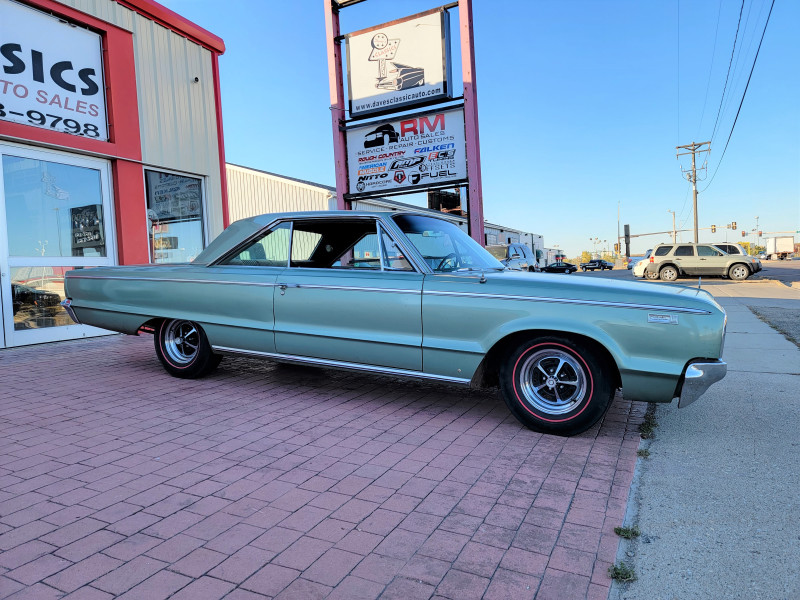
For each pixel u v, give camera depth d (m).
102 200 8.07
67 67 7.50
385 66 9.25
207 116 9.99
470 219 8.77
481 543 2.40
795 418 4.16
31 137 6.95
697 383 3.34
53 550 2.33
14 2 6.82
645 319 3.44
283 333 4.60
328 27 9.61
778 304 12.32
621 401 4.69
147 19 8.69
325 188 23.98
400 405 4.48
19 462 3.28
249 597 2.02
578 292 3.62
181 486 2.96
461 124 8.73
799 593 2.05
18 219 6.97
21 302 7.05
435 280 4.04
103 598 2.01
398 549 2.35
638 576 2.17
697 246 24.11
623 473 3.13
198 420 4.09
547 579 2.14
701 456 3.41
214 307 4.93
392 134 9.27
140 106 8.52
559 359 3.71
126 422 4.04
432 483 3.00
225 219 10.43
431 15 8.84
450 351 3.93
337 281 4.37
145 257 8.62
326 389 5.00
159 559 2.27
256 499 2.81
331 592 2.05
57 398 4.68
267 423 4.02
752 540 2.42
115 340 7.84
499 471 3.16
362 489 2.93
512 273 4.25
